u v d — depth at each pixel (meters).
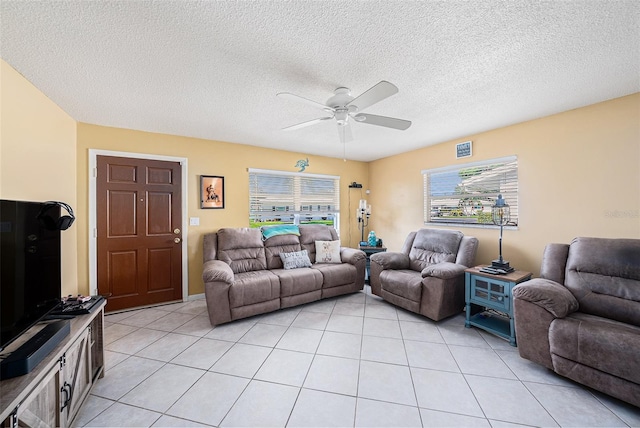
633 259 1.94
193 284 3.53
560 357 1.78
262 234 3.80
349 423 1.47
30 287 1.37
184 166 3.46
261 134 3.38
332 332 2.56
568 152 2.59
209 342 2.38
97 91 2.17
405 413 1.54
